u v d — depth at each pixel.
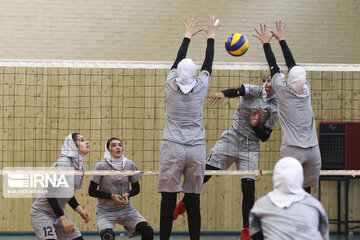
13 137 18.88
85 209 18.84
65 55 19.92
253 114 13.75
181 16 20.12
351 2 20.42
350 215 19.56
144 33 20.06
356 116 19.70
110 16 20.09
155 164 19.06
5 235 18.64
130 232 14.03
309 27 20.28
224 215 19.28
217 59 20.08
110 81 19.22
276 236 7.53
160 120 19.19
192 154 11.40
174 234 19.11
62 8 20.09
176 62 11.79
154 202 19.00
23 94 18.97
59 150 18.94
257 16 20.23
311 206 7.74
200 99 11.48
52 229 12.36
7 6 20.02
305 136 11.77
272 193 7.92
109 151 14.10
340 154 18.62
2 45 19.88
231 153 14.26
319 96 19.61
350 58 20.31
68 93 19.09
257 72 19.20
